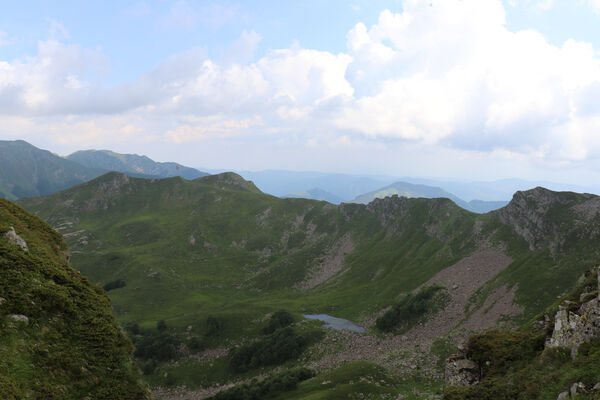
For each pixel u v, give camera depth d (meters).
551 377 30.69
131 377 36.38
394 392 91.25
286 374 125.62
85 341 36.69
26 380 28.20
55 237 57.81
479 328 129.88
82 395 31.00
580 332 33.09
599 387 24.95
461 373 44.12
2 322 31.83
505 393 33.38
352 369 109.81
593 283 45.16
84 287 45.44
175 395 136.25
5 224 49.69
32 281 39.38
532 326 48.97
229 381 142.50
